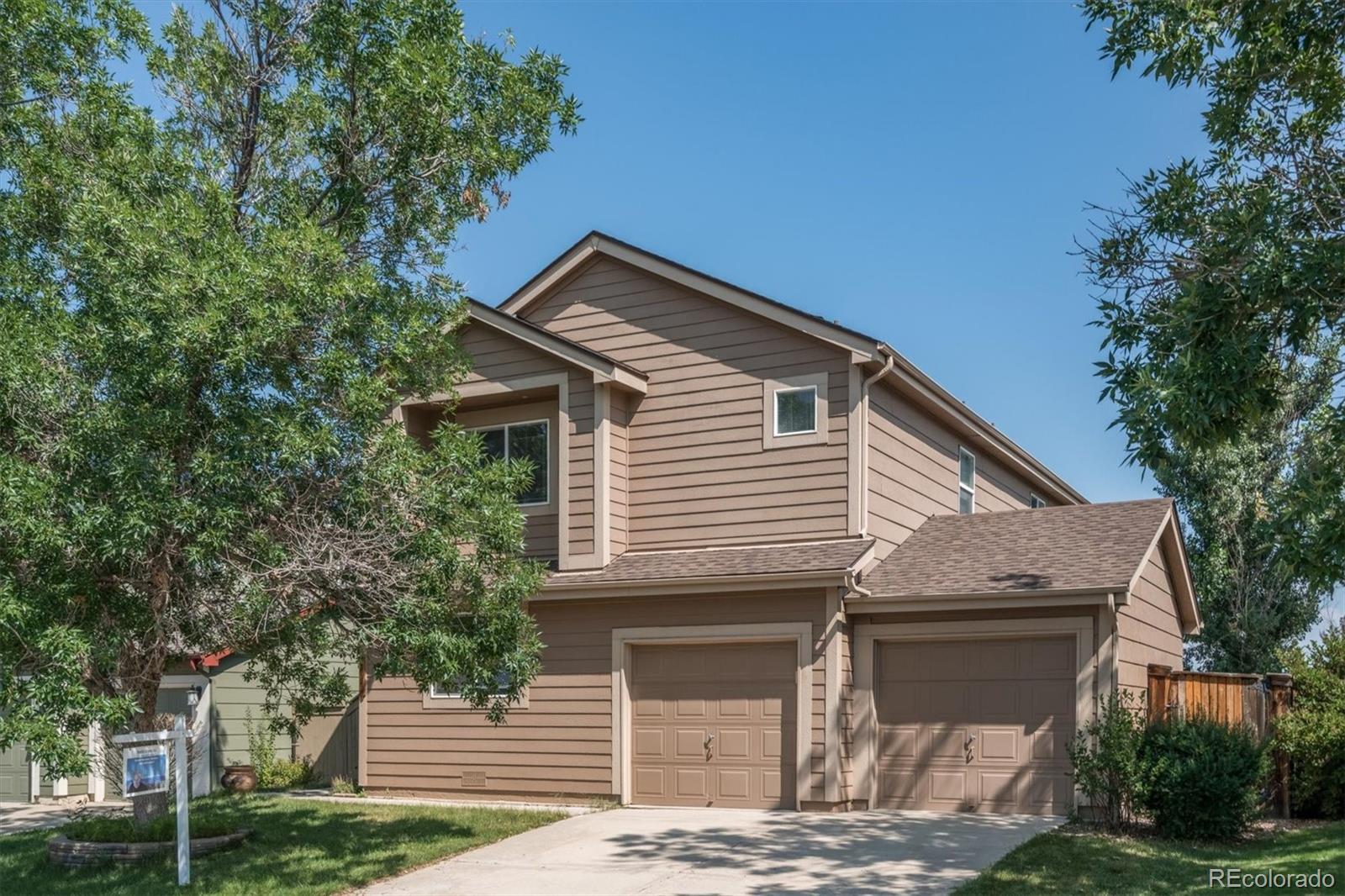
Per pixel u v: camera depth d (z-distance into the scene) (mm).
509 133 14180
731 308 17141
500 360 17812
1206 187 11328
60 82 13148
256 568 11664
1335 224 10859
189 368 10945
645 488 17406
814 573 15039
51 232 12508
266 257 11578
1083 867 11312
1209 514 27406
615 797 16188
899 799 15367
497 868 12008
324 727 20359
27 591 10500
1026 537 16812
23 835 14781
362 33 13398
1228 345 10148
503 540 12594
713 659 16141
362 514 11969
